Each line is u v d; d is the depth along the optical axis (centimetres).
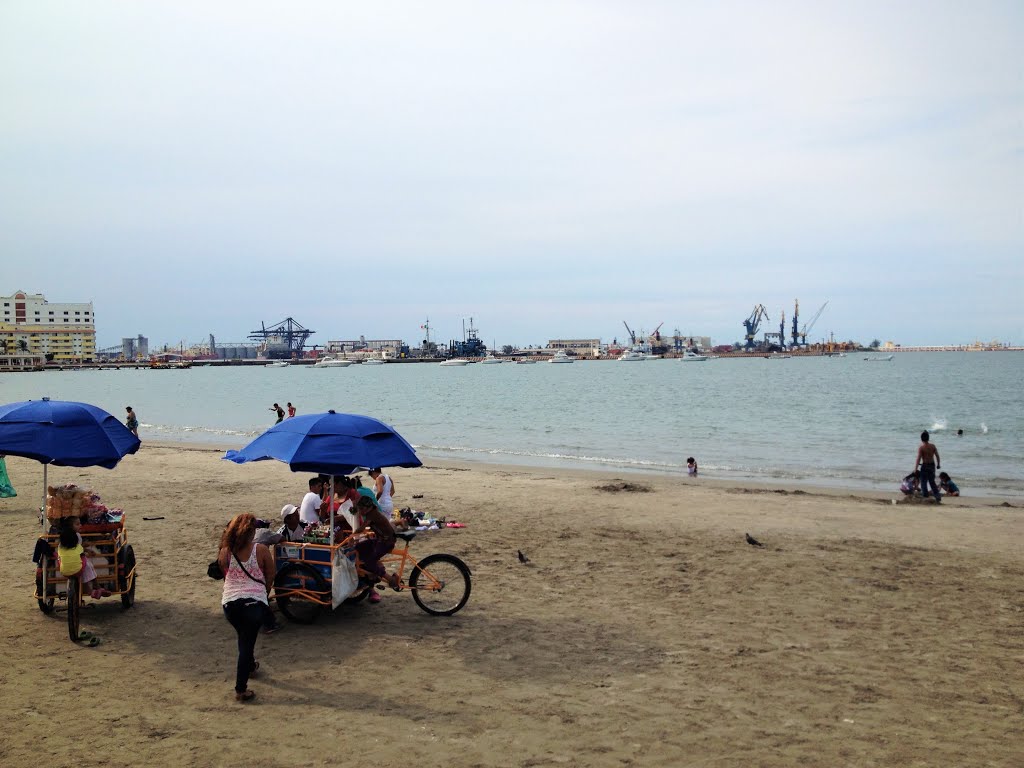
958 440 3859
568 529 1553
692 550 1354
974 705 697
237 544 709
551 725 651
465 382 13888
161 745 611
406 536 992
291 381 15212
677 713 676
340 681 751
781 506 1861
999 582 1135
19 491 2045
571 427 4822
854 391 8925
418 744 614
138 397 9300
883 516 1719
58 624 922
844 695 718
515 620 952
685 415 5766
